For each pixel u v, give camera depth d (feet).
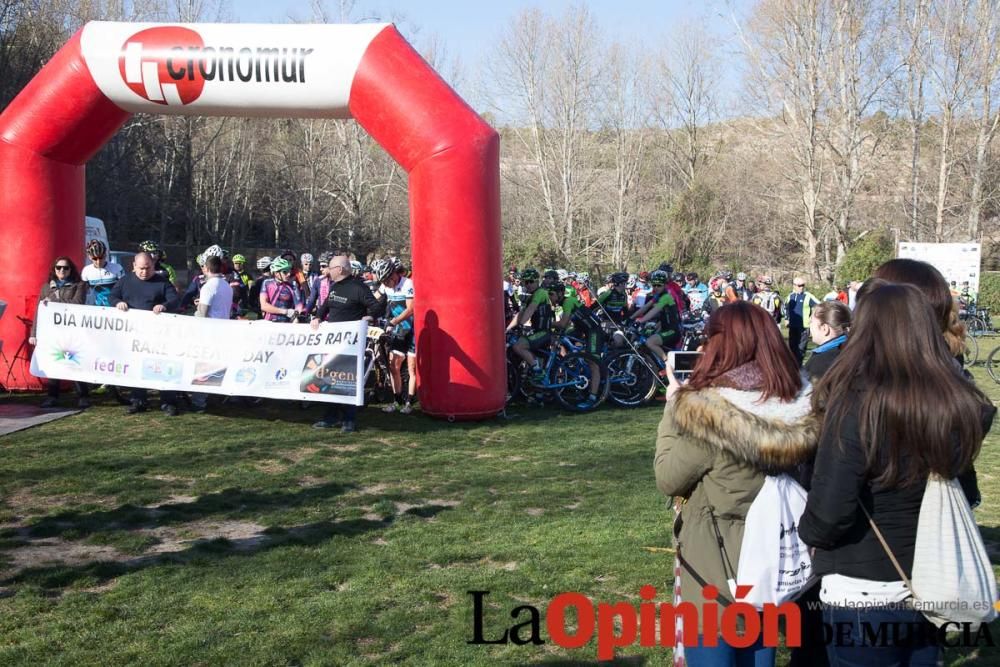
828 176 129.08
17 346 33.40
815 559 8.73
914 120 119.34
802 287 53.93
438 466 24.80
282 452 25.98
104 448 25.62
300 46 30.66
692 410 8.93
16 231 32.76
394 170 158.10
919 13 116.88
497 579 15.67
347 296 29.30
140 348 30.25
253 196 160.86
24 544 17.40
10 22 94.53
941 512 8.01
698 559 9.27
